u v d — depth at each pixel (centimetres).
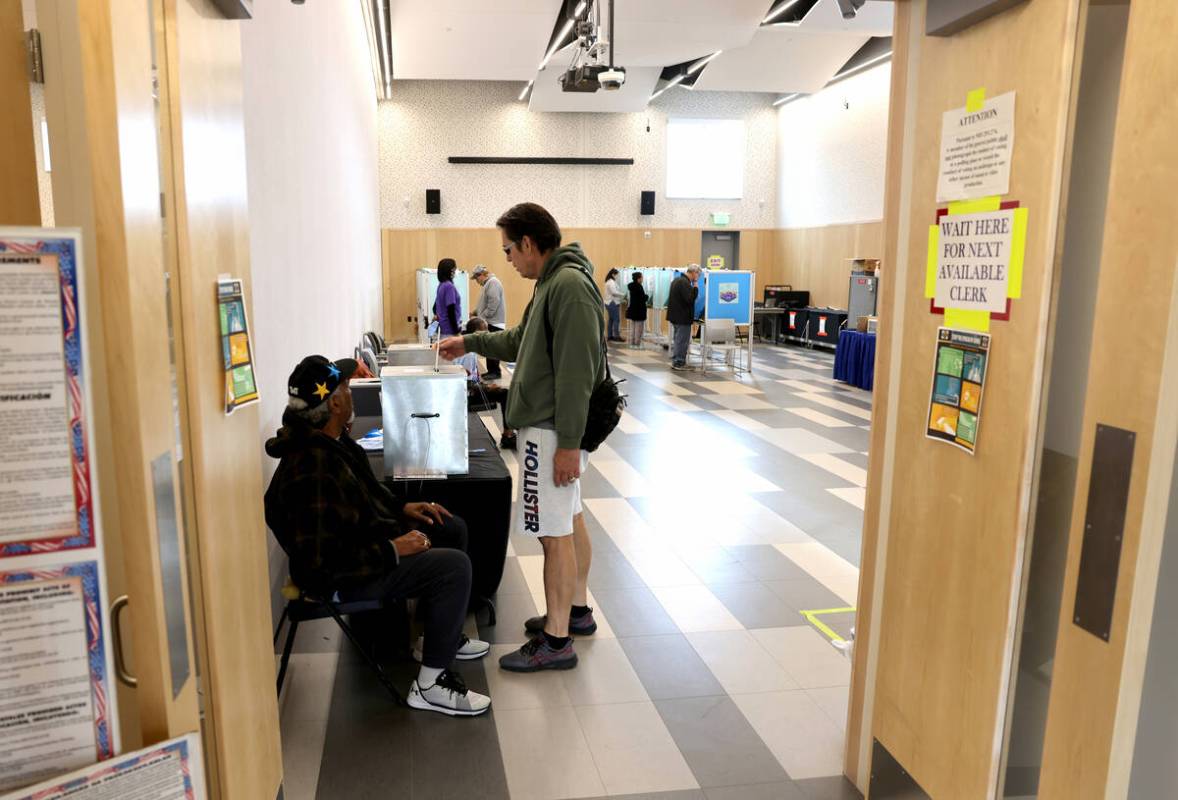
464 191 1597
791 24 998
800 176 1580
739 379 1055
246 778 157
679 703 265
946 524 182
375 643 303
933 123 185
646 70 1382
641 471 574
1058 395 163
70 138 106
